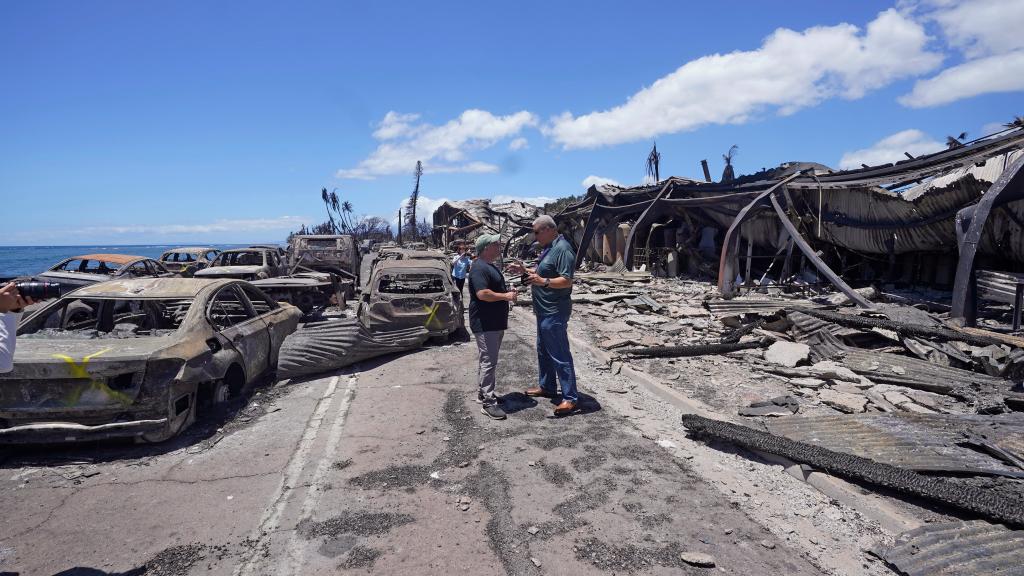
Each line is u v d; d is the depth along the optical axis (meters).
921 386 5.96
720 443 4.65
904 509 3.49
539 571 2.96
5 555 3.13
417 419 5.30
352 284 16.05
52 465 4.34
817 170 14.33
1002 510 3.23
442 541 3.25
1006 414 4.94
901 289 12.59
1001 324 8.49
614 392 6.17
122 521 3.50
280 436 4.93
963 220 8.67
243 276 12.46
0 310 2.46
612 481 3.99
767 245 16.25
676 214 19.30
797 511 3.59
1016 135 9.67
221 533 3.37
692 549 3.15
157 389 4.55
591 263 23.41
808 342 7.78
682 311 10.69
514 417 5.32
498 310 5.33
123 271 12.97
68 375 4.32
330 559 3.09
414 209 56.06
